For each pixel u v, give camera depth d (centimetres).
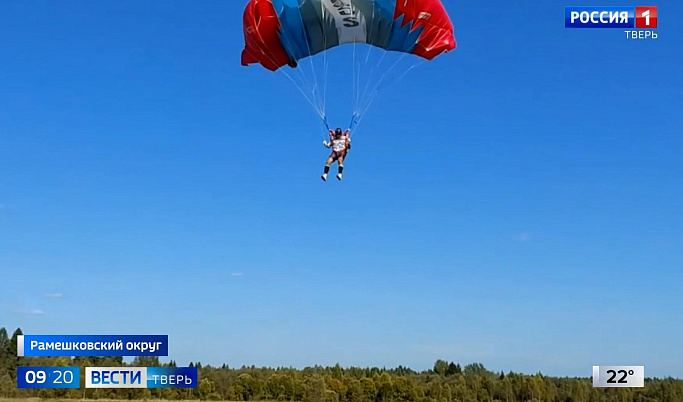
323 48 2809
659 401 8956
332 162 2498
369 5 2606
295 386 7862
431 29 2648
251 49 2788
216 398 7500
